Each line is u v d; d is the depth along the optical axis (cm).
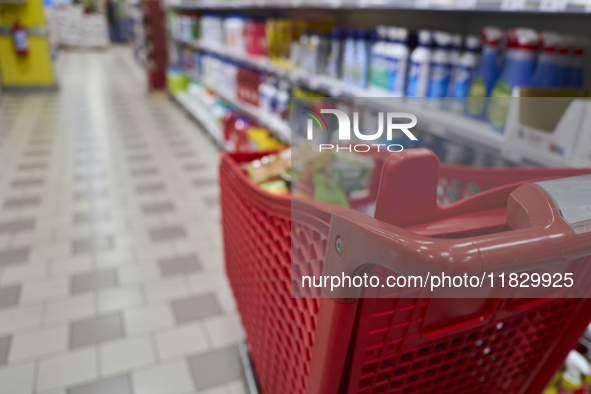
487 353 86
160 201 332
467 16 217
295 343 94
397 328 68
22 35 686
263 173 147
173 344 187
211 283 229
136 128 548
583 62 140
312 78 267
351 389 72
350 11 310
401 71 189
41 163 403
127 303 212
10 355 177
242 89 430
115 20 1692
